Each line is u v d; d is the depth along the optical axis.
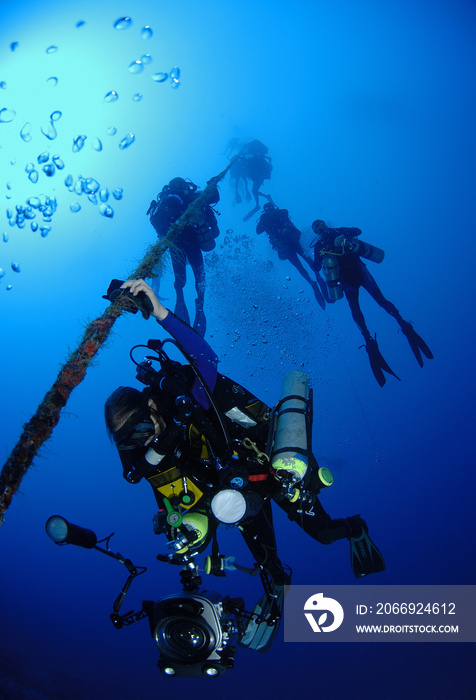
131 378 9.36
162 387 1.91
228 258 10.28
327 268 6.21
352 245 6.09
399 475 6.89
